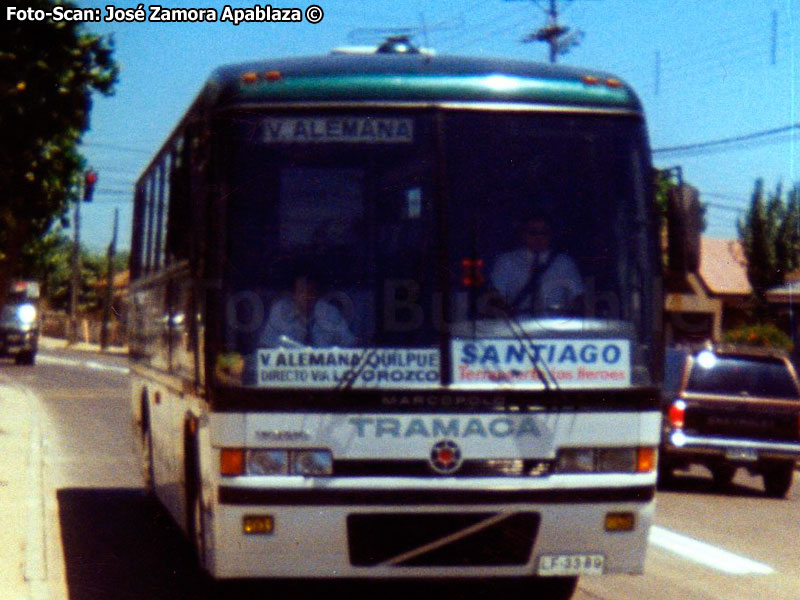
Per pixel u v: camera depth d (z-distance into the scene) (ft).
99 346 264.93
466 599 31.22
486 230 26.16
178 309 31.58
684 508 51.47
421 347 25.53
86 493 51.29
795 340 109.60
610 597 31.58
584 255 26.35
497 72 26.81
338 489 25.05
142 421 44.34
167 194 34.78
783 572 35.83
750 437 57.26
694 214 27.17
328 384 25.32
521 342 25.73
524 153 26.53
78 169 49.55
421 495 25.16
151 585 32.76
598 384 25.91
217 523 25.26
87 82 44.50
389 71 26.58
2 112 43.91
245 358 25.38
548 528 25.52
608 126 26.86
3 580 32.19
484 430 25.44
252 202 25.89
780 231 117.50
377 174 26.12
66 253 320.91
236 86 26.27
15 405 96.78
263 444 25.12
